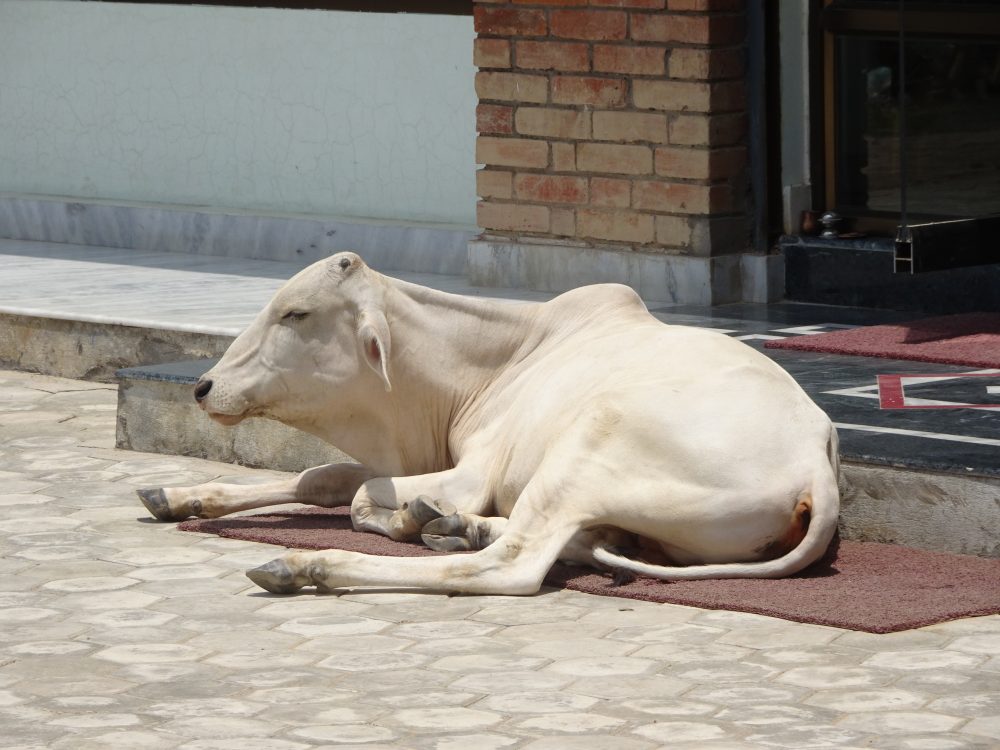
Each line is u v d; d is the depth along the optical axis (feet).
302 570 20.63
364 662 18.19
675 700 16.80
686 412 20.54
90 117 48.73
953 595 19.74
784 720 16.19
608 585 20.49
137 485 27.07
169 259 44.47
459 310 23.32
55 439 30.58
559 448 20.88
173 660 18.38
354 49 43.75
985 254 31.91
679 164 35.76
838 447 22.49
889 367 28.30
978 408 24.85
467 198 42.39
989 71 34.42
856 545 22.12
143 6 47.29
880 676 17.35
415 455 23.52
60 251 46.24
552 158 37.45
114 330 35.09
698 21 35.17
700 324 33.32
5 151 50.47
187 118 46.96
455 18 41.98
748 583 20.29
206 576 21.70
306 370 22.94
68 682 17.69
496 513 22.59
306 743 15.84
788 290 36.11
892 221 35.91
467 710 16.65
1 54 50.14
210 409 23.02
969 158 34.83
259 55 45.44
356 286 22.85
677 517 20.29
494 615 19.74
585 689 17.19
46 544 23.34
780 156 36.27
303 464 27.71
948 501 21.62
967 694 16.79
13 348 36.81
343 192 44.42
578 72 36.86
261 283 39.83
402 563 20.53
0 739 16.03
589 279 37.14
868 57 35.94
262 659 18.37
